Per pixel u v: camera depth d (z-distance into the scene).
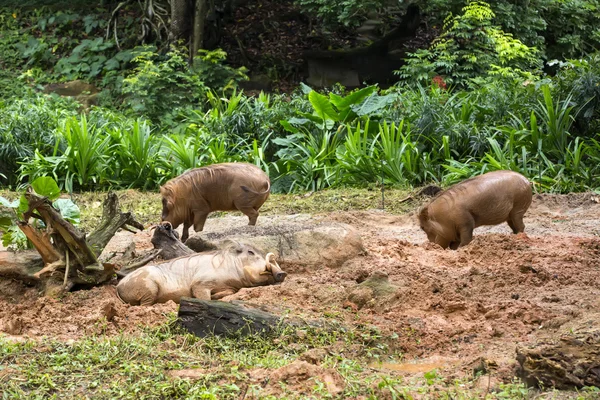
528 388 5.94
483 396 5.77
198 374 6.10
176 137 20.30
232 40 33.16
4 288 8.80
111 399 5.72
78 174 19.70
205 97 27.95
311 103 20.77
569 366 5.97
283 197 17.91
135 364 6.30
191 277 8.30
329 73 31.03
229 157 20.31
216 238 9.83
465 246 10.81
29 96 28.66
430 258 10.08
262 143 21.48
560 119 18.92
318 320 7.35
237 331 7.02
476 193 10.88
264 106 22.77
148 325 7.35
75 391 5.88
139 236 13.27
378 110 21.08
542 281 8.82
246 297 7.98
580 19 31.50
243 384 5.94
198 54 30.50
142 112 27.19
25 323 7.55
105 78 30.48
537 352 6.05
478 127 20.16
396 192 17.42
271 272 8.40
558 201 16.00
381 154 19.14
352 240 9.71
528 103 20.61
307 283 8.47
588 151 18.81
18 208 9.52
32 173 19.94
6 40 32.88
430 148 20.14
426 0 29.05
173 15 30.98
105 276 8.80
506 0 29.17
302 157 20.28
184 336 7.00
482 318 7.79
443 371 6.46
